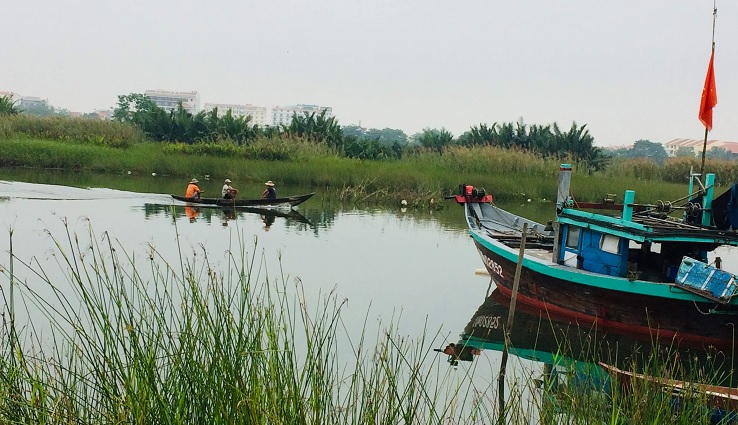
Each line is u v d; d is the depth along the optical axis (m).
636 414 5.50
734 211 10.60
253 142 37.50
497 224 15.65
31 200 20.34
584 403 5.86
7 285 10.41
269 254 14.52
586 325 11.05
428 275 13.74
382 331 9.81
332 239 17.25
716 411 6.33
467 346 9.69
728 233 10.30
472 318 11.03
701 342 10.05
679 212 25.81
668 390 5.94
